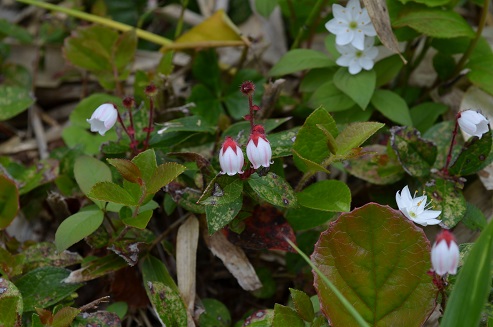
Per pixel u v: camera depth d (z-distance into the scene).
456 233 0.45
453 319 0.38
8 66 0.53
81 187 0.43
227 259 0.45
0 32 0.53
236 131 0.46
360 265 0.41
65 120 0.53
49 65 0.54
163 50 0.50
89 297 0.46
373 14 0.45
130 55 0.49
